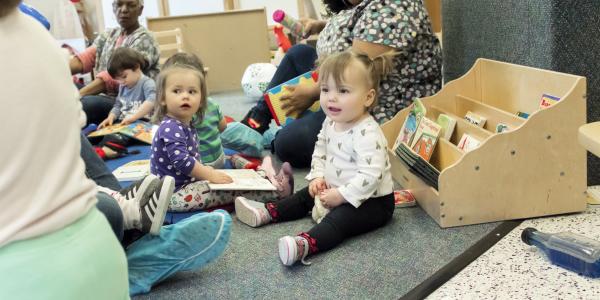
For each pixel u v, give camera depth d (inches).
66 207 25.7
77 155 27.3
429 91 70.1
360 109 53.2
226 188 59.1
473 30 71.7
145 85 101.3
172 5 159.9
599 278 41.6
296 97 78.2
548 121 50.9
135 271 45.1
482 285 42.0
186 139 61.6
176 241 44.9
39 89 25.1
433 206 54.8
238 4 158.4
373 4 65.7
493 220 53.2
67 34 153.5
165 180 44.8
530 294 40.3
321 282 44.8
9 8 24.9
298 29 101.7
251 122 90.3
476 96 67.6
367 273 45.7
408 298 41.1
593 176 58.5
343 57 53.1
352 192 51.3
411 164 57.5
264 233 55.6
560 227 50.5
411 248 49.6
